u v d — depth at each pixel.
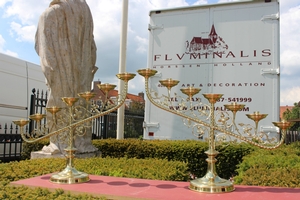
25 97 9.02
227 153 6.37
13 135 7.70
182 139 7.20
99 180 3.03
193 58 7.10
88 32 5.95
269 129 6.44
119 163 4.30
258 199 2.29
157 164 4.28
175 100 7.08
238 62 6.77
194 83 7.05
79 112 3.47
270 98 6.52
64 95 5.43
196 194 2.44
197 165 6.57
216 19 7.01
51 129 5.36
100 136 9.62
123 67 8.52
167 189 2.62
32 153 5.55
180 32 7.26
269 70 6.55
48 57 5.44
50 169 3.79
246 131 2.87
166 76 7.28
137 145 7.02
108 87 3.04
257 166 4.15
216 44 6.96
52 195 2.47
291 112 21.19
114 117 10.84
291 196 2.39
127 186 2.74
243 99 6.67
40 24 5.68
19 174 3.54
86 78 5.86
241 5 6.85
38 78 9.70
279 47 6.59
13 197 2.43
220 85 6.85
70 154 3.09
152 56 7.41
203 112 2.94
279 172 3.62
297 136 10.02
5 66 8.36
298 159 4.43
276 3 6.64
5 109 8.25
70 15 5.61
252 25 6.75
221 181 2.65
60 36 5.54
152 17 7.48
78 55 5.71
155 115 7.39
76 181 2.87
